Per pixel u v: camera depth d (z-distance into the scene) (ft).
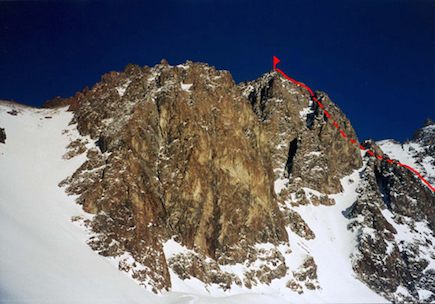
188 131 288.30
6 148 291.99
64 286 162.40
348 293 300.40
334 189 422.82
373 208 377.30
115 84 390.63
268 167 353.92
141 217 240.73
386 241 359.46
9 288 142.20
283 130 453.58
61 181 264.52
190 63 391.24
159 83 326.24
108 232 224.33
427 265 358.02
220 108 321.52
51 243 192.85
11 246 169.48
